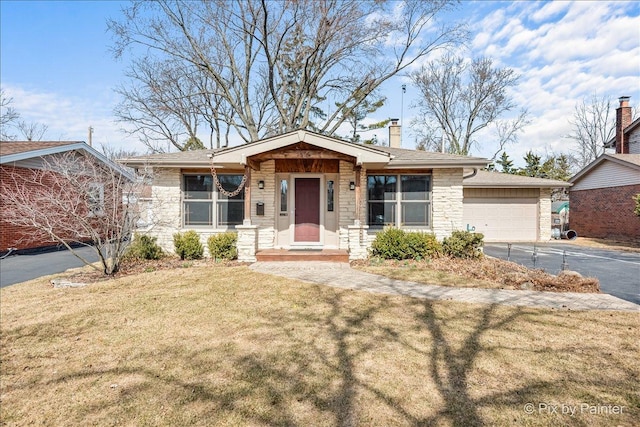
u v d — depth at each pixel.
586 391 3.07
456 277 7.66
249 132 21.08
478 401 2.93
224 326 4.73
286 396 3.03
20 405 2.94
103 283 7.19
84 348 4.07
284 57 20.38
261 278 7.55
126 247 8.85
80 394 3.10
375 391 3.09
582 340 4.17
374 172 10.78
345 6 17.61
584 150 31.91
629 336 4.29
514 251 12.71
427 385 3.19
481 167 10.45
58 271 8.85
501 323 4.76
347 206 10.46
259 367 3.55
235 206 10.93
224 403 2.93
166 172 10.70
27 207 7.77
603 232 17.11
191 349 4.01
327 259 9.48
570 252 12.45
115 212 8.10
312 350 3.94
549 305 5.61
